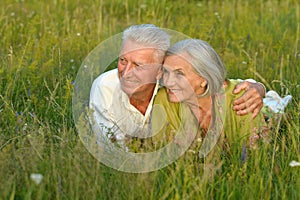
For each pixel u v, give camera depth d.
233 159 3.94
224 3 9.44
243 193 3.62
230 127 4.24
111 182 3.62
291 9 9.02
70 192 3.49
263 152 3.99
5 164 3.67
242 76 5.91
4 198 3.36
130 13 9.16
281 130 4.52
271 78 5.91
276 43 7.37
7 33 7.22
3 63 5.76
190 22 8.20
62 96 4.77
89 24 7.80
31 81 5.31
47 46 6.59
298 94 5.25
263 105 4.58
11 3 8.84
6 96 4.88
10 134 4.23
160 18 8.53
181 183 3.61
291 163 3.63
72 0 9.18
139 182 3.58
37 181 3.27
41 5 8.76
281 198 3.67
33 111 4.78
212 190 3.57
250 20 8.50
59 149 3.95
